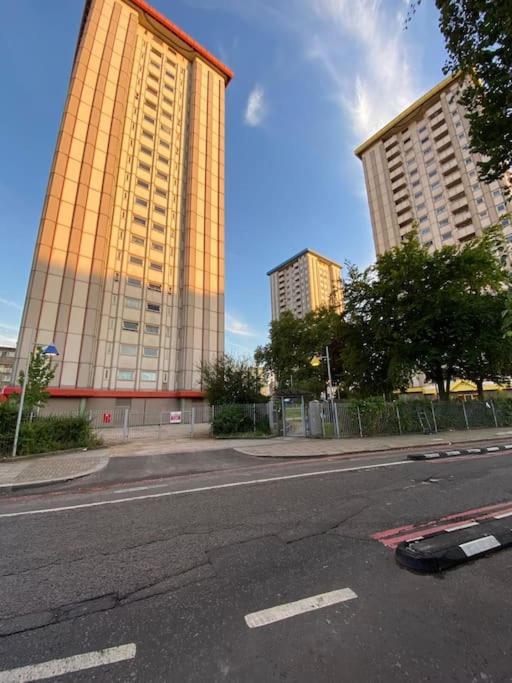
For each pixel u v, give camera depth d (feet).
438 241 188.03
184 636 7.55
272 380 121.39
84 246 98.07
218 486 21.61
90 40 113.19
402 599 8.69
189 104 138.62
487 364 61.87
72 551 12.38
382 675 6.22
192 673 6.45
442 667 6.37
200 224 125.80
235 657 6.83
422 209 197.57
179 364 112.88
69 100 104.27
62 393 87.04
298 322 121.60
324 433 48.70
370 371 67.10
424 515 15.06
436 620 7.80
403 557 10.50
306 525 14.26
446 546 10.96
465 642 7.02
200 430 67.15
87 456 34.99
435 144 196.65
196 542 12.83
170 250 120.06
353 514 15.47
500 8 14.66
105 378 99.40
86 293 96.27
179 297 118.93
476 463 27.58
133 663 6.77
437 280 58.59
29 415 38.19
